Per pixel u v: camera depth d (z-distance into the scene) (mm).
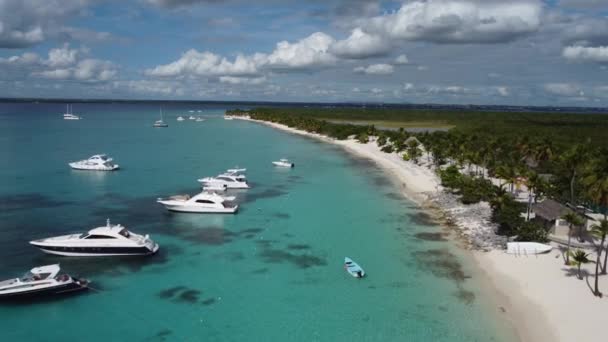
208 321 32656
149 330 31391
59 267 38031
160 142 140500
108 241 42531
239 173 89375
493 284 38531
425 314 33750
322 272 41188
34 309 33656
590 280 38188
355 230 53281
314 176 88500
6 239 47156
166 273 40312
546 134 132750
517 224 49062
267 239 49844
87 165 87812
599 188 41969
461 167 86000
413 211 61906
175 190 71875
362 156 118500
